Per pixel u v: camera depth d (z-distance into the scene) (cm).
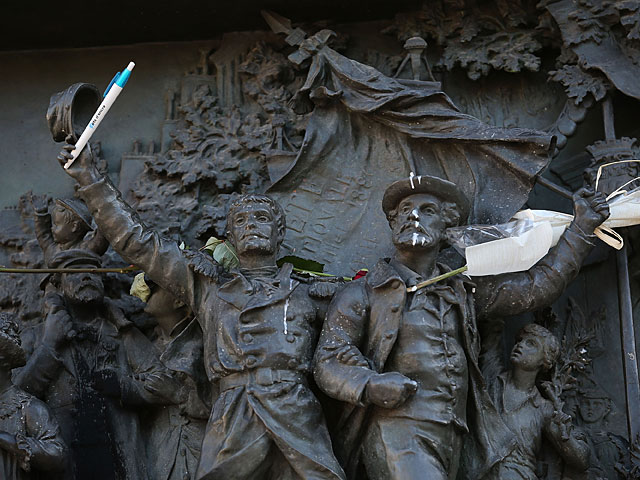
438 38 352
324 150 334
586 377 319
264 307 291
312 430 283
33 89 364
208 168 341
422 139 328
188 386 313
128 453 310
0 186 353
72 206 328
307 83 335
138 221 304
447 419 283
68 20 357
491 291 303
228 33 365
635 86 330
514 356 306
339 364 284
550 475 307
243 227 301
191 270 301
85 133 297
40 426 295
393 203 304
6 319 297
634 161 324
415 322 289
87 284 319
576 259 304
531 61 345
